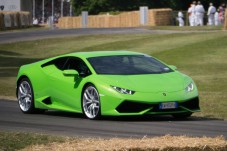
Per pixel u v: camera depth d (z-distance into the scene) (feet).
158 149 36.73
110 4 433.89
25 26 350.23
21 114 73.97
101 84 65.57
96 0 435.94
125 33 233.35
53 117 70.03
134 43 197.06
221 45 172.24
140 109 63.93
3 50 211.41
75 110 68.95
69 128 59.26
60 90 70.74
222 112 74.43
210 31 214.90
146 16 316.81
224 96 91.40
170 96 64.54
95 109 66.28
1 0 391.86
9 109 79.87
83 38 226.17
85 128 59.16
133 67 69.00
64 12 513.45
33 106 74.08
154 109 64.03
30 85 74.43
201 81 116.57
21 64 175.01
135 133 55.36
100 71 67.77
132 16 331.98
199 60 154.10
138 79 66.28
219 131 57.06
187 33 209.97
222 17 303.07
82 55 71.20
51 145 39.09
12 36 249.34
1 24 315.78
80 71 69.36
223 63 148.15
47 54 200.85
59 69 72.18
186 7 435.53
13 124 63.00
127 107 64.23
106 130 57.57
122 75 67.10
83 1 444.96
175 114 68.54
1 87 114.73
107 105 64.85
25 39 234.38
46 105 72.23
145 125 61.52
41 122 64.75
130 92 64.28
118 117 68.85
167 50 173.58
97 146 37.09
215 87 107.04
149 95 64.18
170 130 57.57
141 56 71.97
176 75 68.49
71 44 213.66
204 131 57.00
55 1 515.09
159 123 63.36
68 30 266.16
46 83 72.49
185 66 146.41
